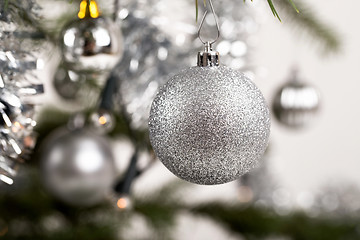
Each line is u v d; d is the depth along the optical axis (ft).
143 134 2.37
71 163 2.17
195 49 2.29
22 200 2.76
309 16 2.59
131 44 2.22
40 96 1.68
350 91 4.66
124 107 2.34
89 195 2.23
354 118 4.70
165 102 1.42
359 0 4.50
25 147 1.69
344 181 3.73
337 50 2.66
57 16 2.37
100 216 2.83
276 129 4.68
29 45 1.73
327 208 3.45
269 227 2.94
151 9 2.21
